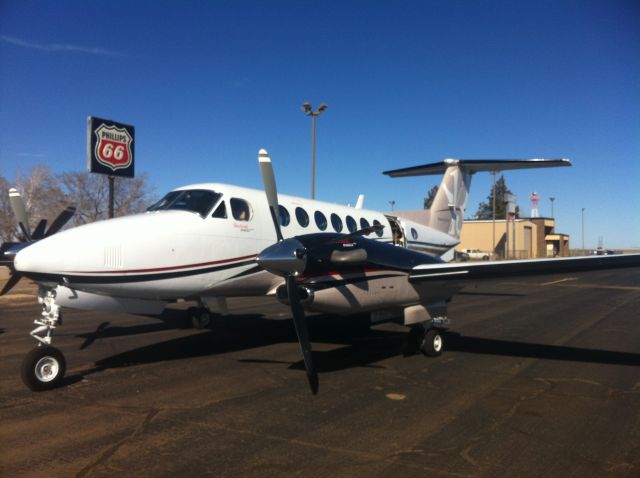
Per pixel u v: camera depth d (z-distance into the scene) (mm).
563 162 12680
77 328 9781
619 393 5328
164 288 6719
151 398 5141
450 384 5719
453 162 14508
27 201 29766
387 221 11961
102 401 5031
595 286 21734
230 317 11328
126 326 10031
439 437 4059
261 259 6117
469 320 10875
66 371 6293
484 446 3873
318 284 6348
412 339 7297
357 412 4703
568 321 10711
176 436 4070
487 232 61188
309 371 5359
